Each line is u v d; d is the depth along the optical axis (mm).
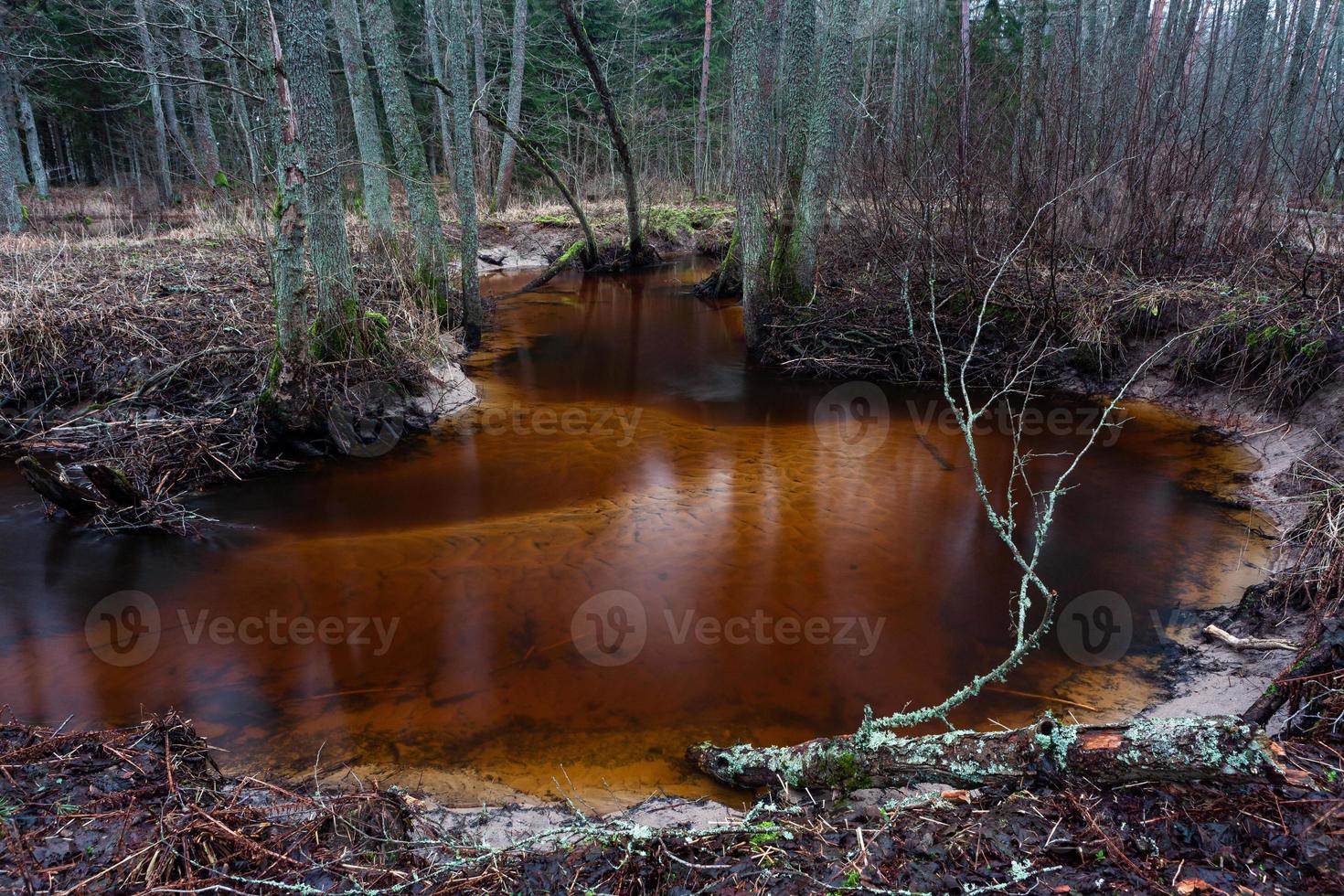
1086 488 6113
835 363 9930
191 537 5547
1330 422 6129
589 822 2609
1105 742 2277
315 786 3088
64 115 25828
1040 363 8945
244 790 2725
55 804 2459
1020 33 16828
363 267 10719
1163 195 8734
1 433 6984
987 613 4422
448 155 21516
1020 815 2227
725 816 2848
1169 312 8438
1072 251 9422
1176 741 2180
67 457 6594
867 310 10203
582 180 24859
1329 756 2303
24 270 9602
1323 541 4184
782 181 10914
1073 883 1944
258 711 3648
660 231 22812
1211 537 5199
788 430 7918
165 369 7309
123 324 7906
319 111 7055
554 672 3930
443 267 10773
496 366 10562
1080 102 9273
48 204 20688
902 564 5004
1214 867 1933
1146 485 6117
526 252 20438
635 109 24562
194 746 2902
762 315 10875
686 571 4930
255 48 6414
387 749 3385
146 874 2168
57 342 7590
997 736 2467
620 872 2178
